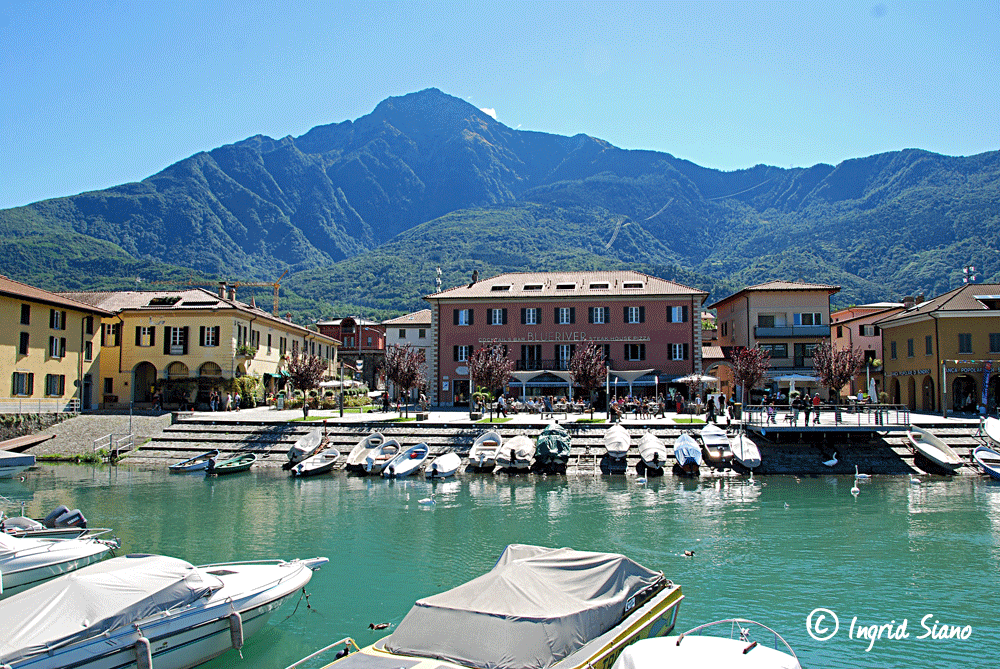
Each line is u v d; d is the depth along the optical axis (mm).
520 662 10773
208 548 22422
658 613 13461
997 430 39375
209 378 58531
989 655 14398
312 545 22812
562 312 63406
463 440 41156
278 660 14172
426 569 20203
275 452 41906
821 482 34594
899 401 61438
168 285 187875
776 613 16656
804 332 64312
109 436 43781
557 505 29094
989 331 52156
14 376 48469
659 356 62000
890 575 19516
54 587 12641
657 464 36438
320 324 109000
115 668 12211
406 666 10617
